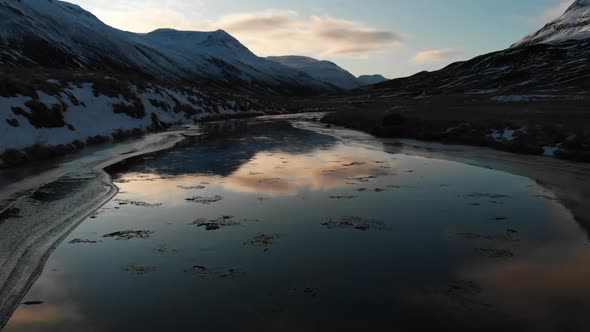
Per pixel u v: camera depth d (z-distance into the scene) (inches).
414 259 379.2
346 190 631.8
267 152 1016.2
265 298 310.3
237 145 1151.0
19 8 5585.6
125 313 288.8
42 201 546.0
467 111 1749.5
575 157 840.3
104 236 437.4
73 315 285.4
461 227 462.3
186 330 268.8
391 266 365.1
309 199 582.6
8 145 827.4
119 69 5506.9
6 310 289.6
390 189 636.7
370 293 316.5
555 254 383.6
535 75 4510.3
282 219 495.5
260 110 3341.5
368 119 1748.3
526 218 488.4
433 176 727.1
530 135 1040.2
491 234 439.2
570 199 561.9
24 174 698.2
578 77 3907.5
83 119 1216.8
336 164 848.9
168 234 445.4
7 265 355.9
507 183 665.0
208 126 1820.9
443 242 419.8
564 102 2262.6
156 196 595.2
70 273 349.7
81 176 698.2
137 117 1571.1
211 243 420.5
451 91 4783.5
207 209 535.2
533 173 730.2
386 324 274.4
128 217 499.8
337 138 1325.0
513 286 324.2
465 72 6141.7
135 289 324.2
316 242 422.9
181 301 305.9
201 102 2513.5
